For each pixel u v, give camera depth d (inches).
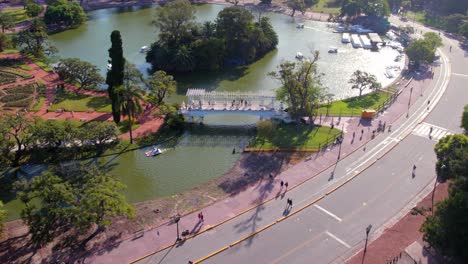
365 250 3437.5
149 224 3718.0
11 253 3366.1
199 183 4352.9
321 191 4178.2
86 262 3284.9
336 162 4672.7
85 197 3405.5
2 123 4443.9
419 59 7426.2
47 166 4542.3
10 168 4510.3
